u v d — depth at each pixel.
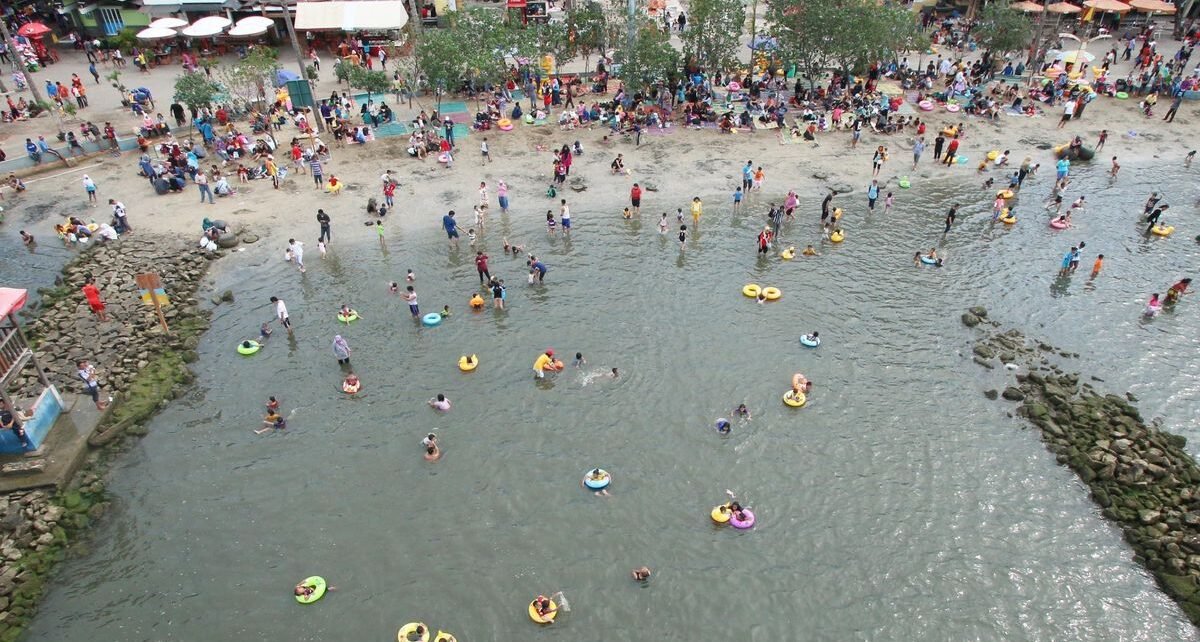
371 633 23.34
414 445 30.38
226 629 23.58
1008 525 26.94
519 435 30.83
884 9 63.53
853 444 30.33
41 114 59.91
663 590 24.55
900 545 26.16
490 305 39.25
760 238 42.84
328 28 71.44
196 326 37.31
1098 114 63.47
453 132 59.12
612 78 70.31
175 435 31.06
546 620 23.44
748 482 28.55
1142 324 37.75
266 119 58.44
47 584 25.00
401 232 45.94
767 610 23.97
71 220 44.00
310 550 26.11
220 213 47.56
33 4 79.75
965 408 32.22
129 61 73.25
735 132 59.78
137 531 26.91
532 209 48.88
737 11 61.53
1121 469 28.47
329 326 37.62
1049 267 42.62
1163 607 24.14
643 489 28.25
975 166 54.69
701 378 33.91
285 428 31.34
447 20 67.94
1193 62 73.62
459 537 26.48
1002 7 68.56
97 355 34.69
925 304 39.28
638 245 44.78
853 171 53.84
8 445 28.64
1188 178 52.88
